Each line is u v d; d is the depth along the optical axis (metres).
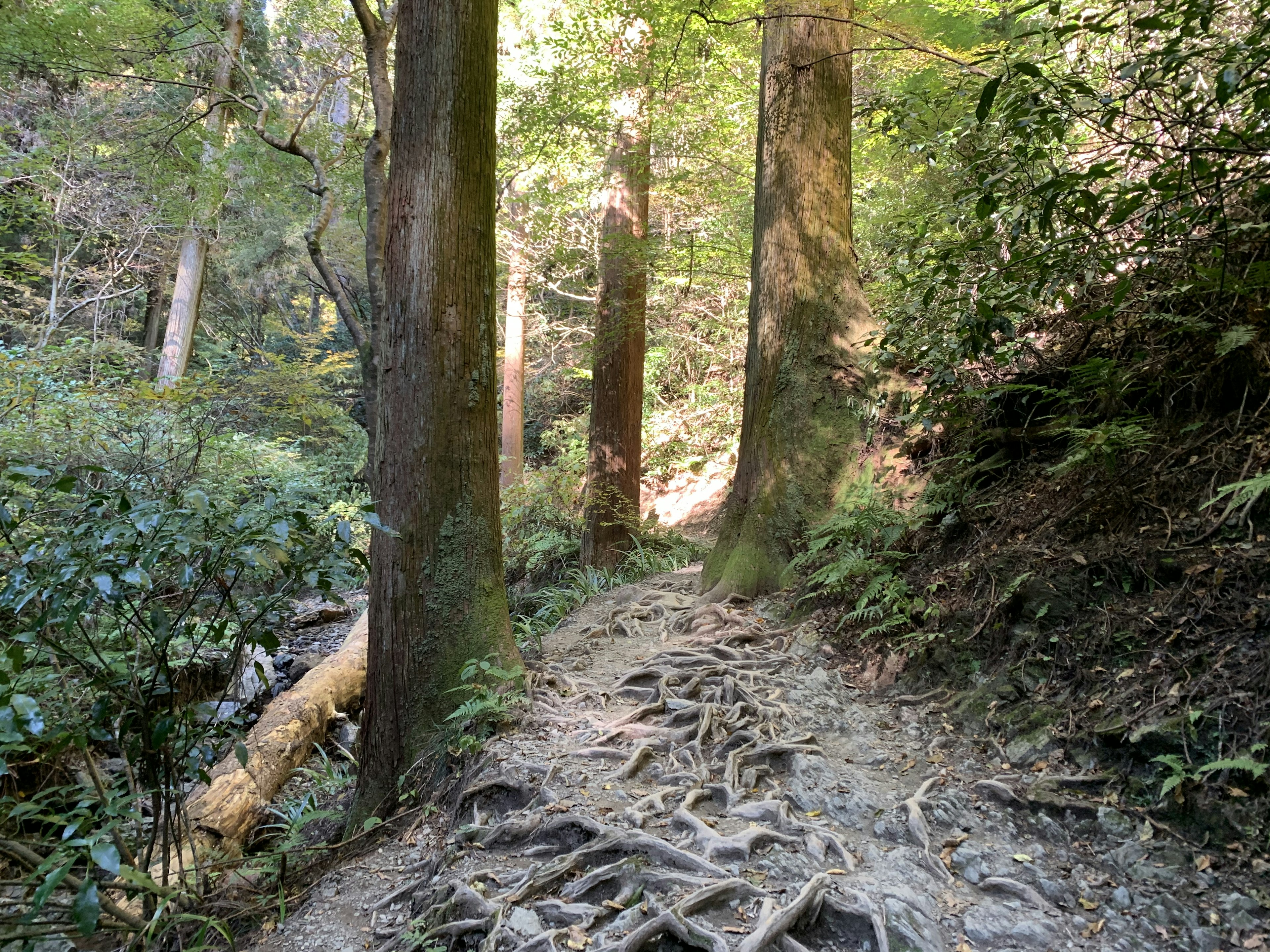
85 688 2.93
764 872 2.47
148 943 2.60
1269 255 3.28
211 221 11.10
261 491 8.87
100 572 2.42
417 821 3.61
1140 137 3.77
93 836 2.19
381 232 6.58
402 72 4.39
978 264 4.58
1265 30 2.76
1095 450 3.51
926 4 7.29
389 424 4.34
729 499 6.05
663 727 3.74
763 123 6.19
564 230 11.41
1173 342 3.65
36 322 13.57
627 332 9.16
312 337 16.77
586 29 8.00
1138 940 2.09
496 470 4.56
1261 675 2.48
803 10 5.80
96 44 7.37
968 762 3.04
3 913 2.55
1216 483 3.12
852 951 2.18
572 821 2.90
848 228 5.98
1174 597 2.93
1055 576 3.38
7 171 10.17
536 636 5.63
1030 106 3.20
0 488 2.58
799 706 3.74
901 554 4.39
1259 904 2.07
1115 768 2.67
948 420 4.83
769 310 5.90
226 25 11.24
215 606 3.20
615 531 9.09
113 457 7.17
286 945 2.87
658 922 2.20
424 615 4.22
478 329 4.43
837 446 5.53
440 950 2.45
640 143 8.75
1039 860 2.46
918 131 5.12
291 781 5.30
